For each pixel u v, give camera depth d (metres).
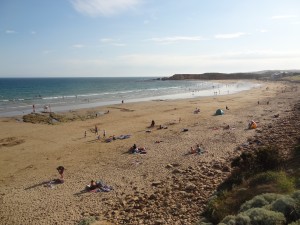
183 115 52.25
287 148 23.22
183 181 21.33
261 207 11.42
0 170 27.08
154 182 21.95
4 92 110.94
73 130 42.22
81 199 20.45
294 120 38.12
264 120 42.81
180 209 16.72
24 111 58.78
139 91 113.94
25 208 19.61
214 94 95.94
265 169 17.81
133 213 17.31
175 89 124.81
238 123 42.00
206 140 33.31
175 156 28.25
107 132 40.72
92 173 25.42
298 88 106.38
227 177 20.02
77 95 94.62
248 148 27.86
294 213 10.42
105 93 103.88
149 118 50.16
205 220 13.80
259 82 166.25
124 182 22.92
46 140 36.97
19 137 38.22
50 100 78.81
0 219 18.30
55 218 17.98
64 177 24.88
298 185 14.04
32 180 24.53
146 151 30.69
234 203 14.05
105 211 18.22
